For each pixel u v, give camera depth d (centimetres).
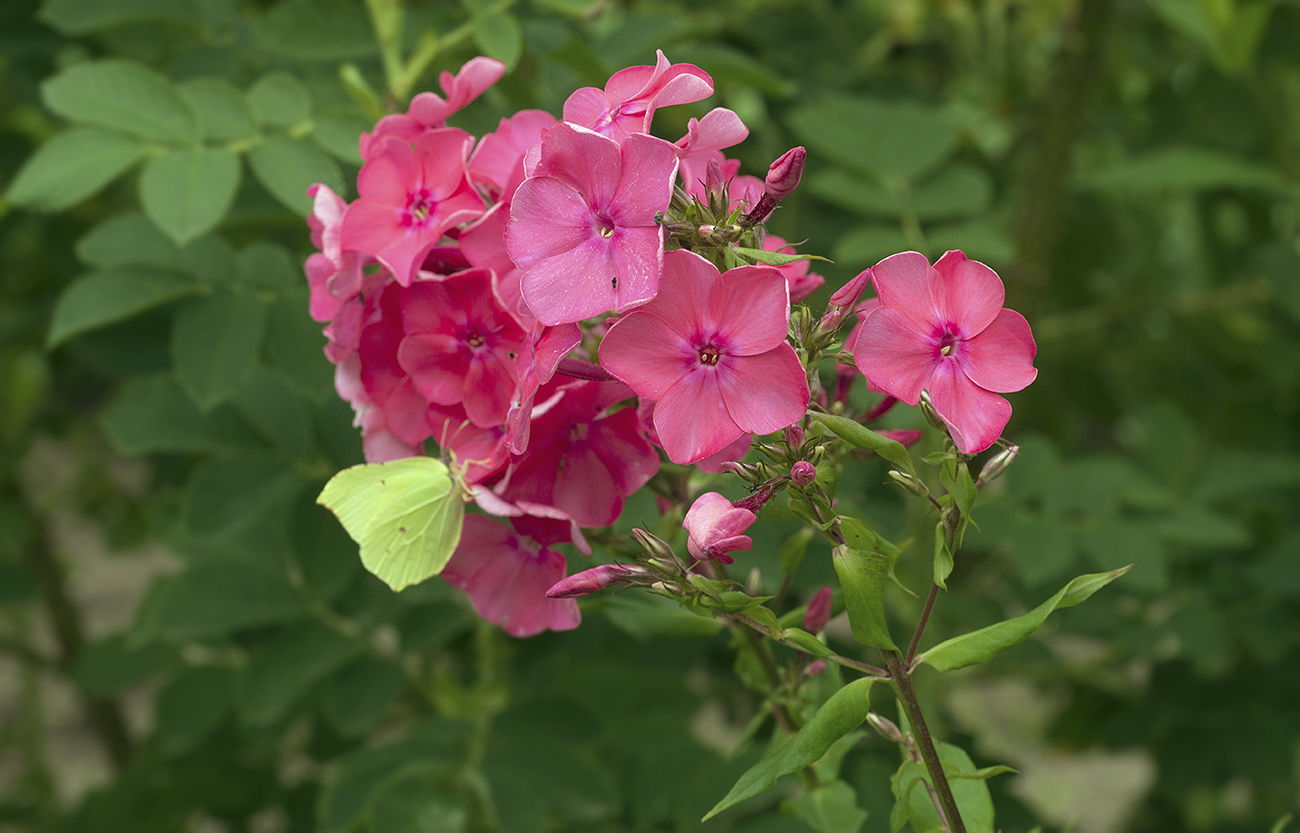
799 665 74
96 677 130
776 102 129
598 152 67
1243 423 150
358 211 71
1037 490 110
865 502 87
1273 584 121
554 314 68
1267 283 122
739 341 67
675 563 69
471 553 72
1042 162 134
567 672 113
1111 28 130
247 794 136
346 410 85
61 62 120
